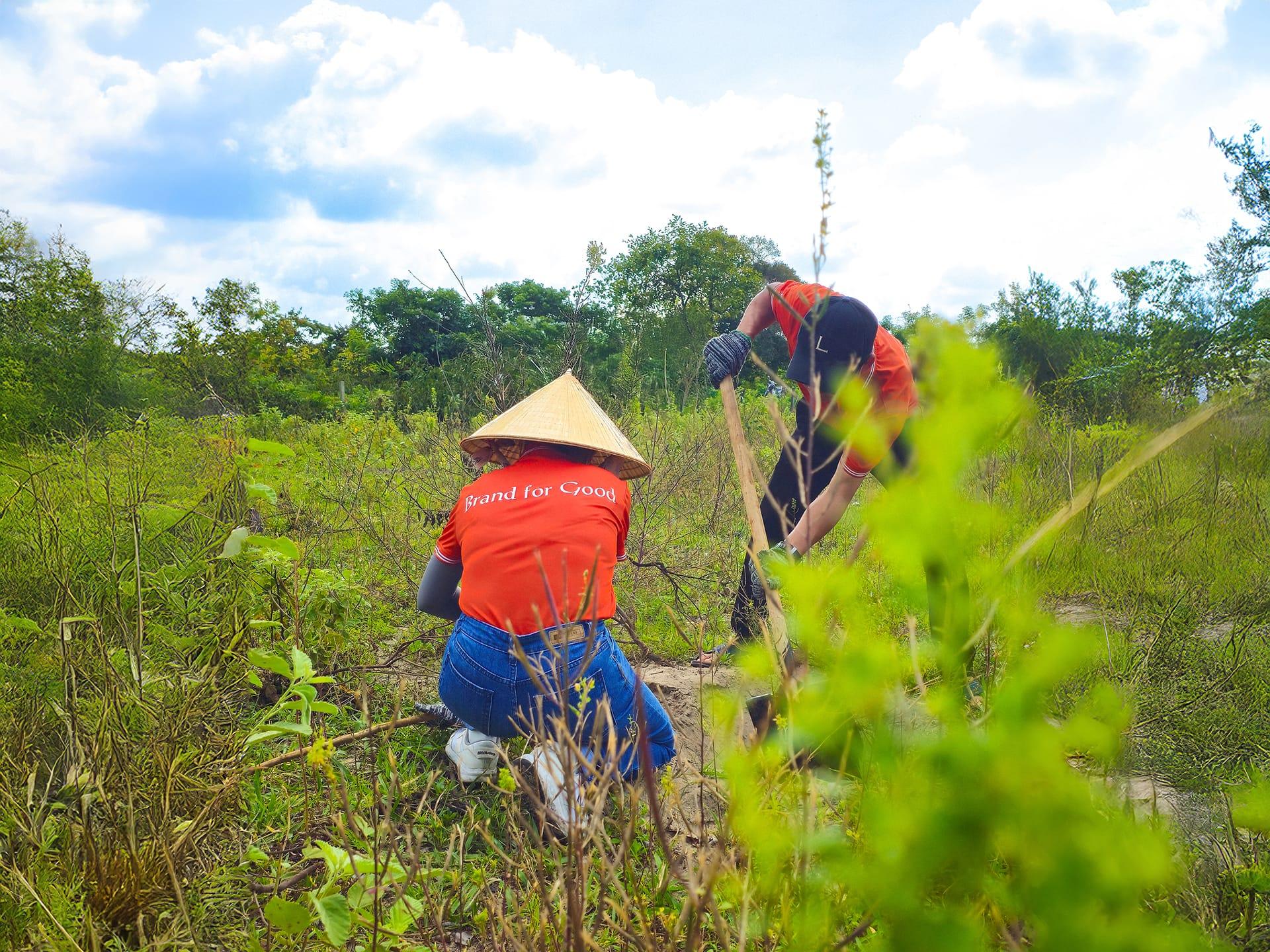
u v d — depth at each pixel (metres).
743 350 3.14
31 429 8.60
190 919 1.69
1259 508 4.76
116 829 1.83
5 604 2.84
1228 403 0.73
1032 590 0.62
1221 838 1.90
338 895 1.53
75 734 2.04
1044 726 0.54
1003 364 0.60
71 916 1.66
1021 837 0.53
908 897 0.55
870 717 0.61
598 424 2.65
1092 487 0.68
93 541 3.18
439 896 1.77
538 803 1.53
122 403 12.91
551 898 1.47
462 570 2.70
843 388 0.63
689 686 3.23
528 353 5.61
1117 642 2.95
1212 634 3.61
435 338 42.38
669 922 1.41
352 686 2.97
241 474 3.90
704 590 4.27
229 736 2.30
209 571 3.15
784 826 0.75
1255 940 1.25
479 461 2.86
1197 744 2.52
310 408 23.16
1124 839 0.52
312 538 4.04
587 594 1.36
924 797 0.55
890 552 0.59
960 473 0.59
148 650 2.63
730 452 6.11
